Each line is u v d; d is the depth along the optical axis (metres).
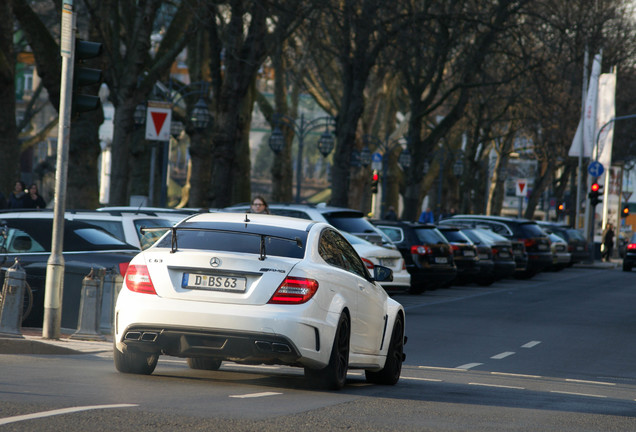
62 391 21.70
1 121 82.62
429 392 27.27
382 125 165.75
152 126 77.44
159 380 25.22
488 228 103.38
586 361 42.06
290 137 145.88
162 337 23.89
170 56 82.25
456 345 45.62
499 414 22.31
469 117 166.25
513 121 171.12
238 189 119.50
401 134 165.75
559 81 103.56
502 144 190.50
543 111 135.62
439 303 69.88
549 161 182.50
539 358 42.28
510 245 93.94
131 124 79.88
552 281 103.31
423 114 121.81
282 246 24.83
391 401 23.78
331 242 27.09
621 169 185.75
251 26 85.31
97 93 80.44
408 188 125.56
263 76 151.62
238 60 85.00
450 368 37.06
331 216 62.16
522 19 106.88
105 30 80.25
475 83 111.94
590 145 158.75
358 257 29.30
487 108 158.25
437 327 53.16
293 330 23.53
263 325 23.44
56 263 35.34
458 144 196.38
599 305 73.38
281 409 20.62
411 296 75.56
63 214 35.47
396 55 106.06
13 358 30.11
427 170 181.88
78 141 82.06
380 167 142.75
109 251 40.34
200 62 119.44
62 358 31.50
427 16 94.75
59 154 35.28
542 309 68.25
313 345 24.09
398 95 177.62
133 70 78.75
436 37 101.69
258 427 17.69
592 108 157.25
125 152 79.94
